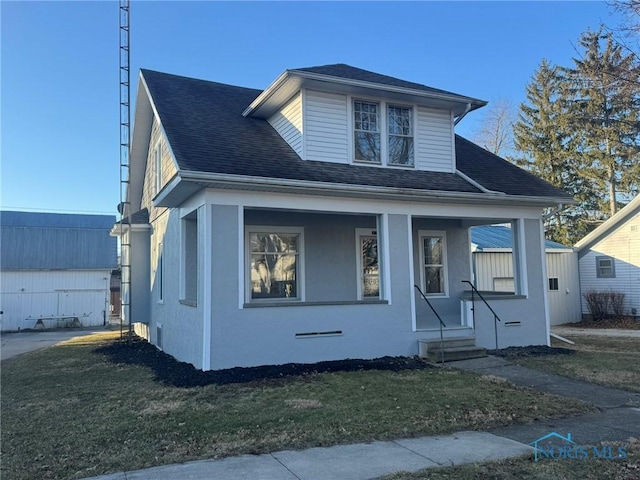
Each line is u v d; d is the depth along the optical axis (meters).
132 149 15.98
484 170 12.77
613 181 29.84
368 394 7.09
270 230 11.63
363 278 12.64
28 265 25.62
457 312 13.70
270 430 5.52
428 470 4.35
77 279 26.41
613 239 19.52
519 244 11.80
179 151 9.04
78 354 12.86
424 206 10.77
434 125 11.89
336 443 5.14
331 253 12.22
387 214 10.38
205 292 8.59
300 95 10.61
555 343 12.73
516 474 4.25
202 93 13.08
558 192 12.15
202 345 8.62
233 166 8.98
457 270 13.88
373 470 4.37
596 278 20.03
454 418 5.99
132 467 4.52
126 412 6.39
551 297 19.55
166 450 4.95
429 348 10.07
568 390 7.48
